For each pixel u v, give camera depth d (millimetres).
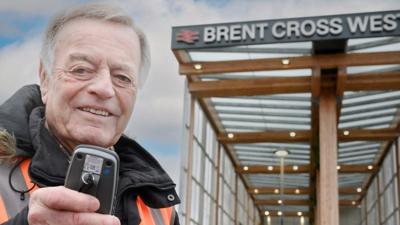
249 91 15570
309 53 14039
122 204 1606
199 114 18359
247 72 14867
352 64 13625
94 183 1035
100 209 1040
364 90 15117
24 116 1508
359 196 33438
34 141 1429
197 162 18172
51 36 1498
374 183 27734
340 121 20297
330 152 15469
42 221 947
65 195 947
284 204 34625
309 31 13062
